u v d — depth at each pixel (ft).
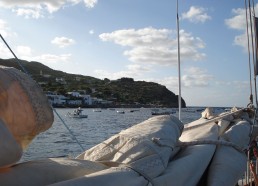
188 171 9.95
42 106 7.80
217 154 12.58
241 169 12.28
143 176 8.29
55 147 104.63
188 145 12.61
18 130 7.41
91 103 516.32
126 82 599.57
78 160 8.56
